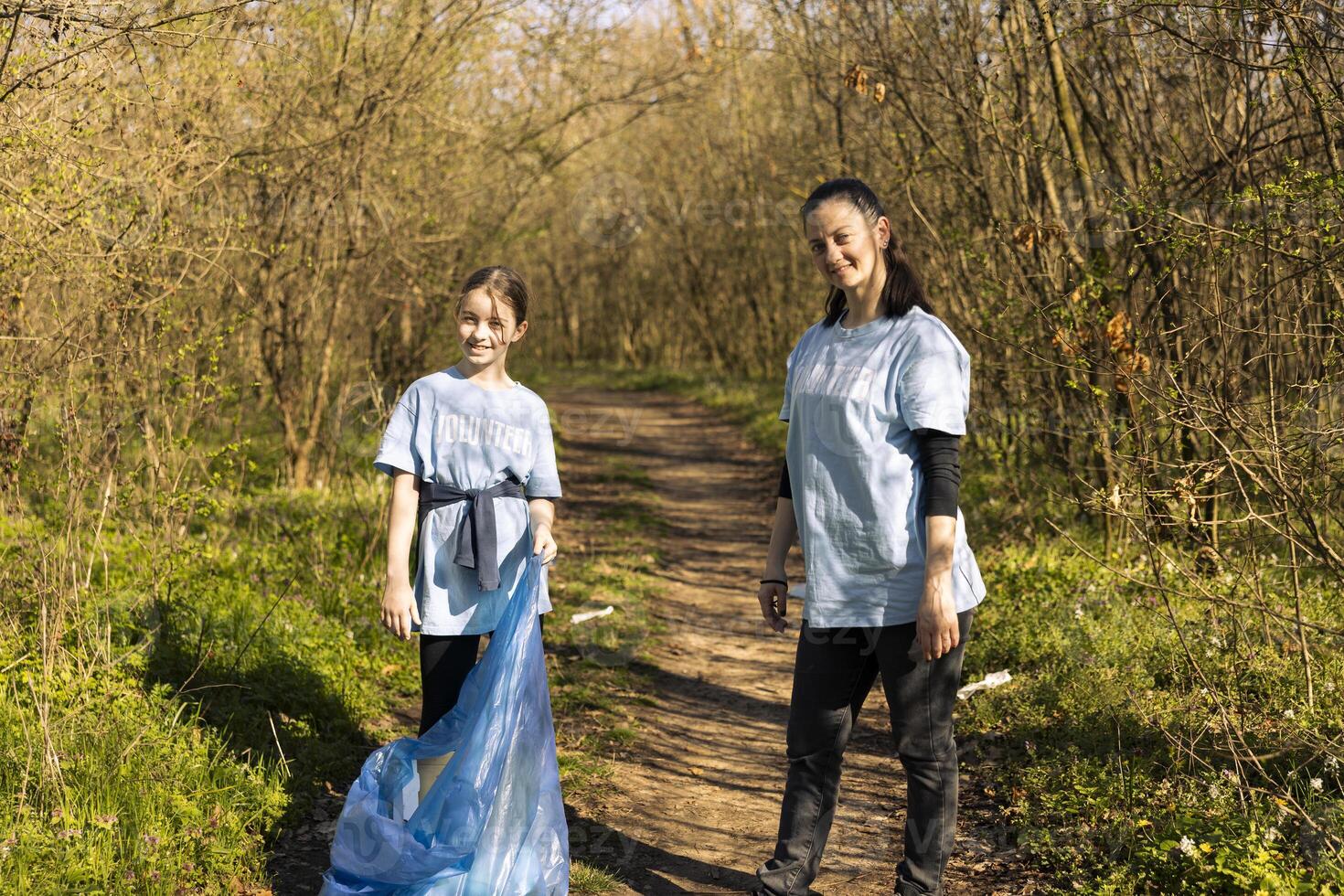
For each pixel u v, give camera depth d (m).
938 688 2.73
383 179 8.72
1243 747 3.38
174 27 4.86
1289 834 2.99
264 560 5.96
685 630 6.27
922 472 2.68
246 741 3.77
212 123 6.41
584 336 34.41
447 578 2.95
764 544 8.95
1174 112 5.89
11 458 4.60
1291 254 3.96
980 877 3.17
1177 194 5.39
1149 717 3.80
